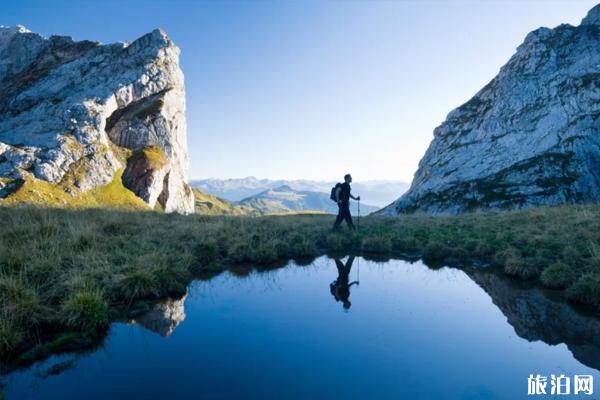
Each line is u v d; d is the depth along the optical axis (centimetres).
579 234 1277
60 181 7225
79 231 1212
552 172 5562
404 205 7475
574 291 845
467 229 1734
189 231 1495
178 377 504
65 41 12238
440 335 661
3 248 944
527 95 7075
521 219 1797
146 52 10775
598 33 6881
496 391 479
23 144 8038
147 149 9325
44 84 9925
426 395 465
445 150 8131
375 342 626
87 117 8538
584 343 632
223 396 455
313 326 697
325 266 1242
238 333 660
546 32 7581
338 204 1731
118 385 481
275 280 1055
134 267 931
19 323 622
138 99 10025
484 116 7794
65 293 747
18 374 516
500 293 924
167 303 832
